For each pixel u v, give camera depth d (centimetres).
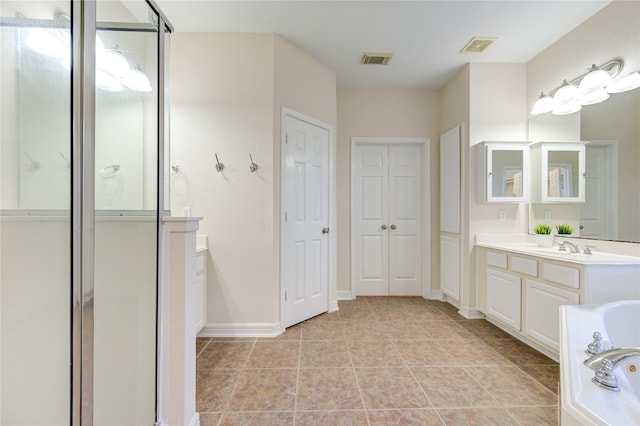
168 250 130
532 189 277
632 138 193
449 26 236
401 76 323
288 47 259
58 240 103
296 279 270
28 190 104
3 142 107
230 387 170
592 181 219
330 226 308
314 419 144
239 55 245
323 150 300
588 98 219
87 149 103
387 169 371
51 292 103
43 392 104
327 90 302
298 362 199
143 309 125
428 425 140
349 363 197
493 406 154
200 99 244
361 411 150
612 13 206
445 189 335
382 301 345
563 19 226
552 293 196
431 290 358
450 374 184
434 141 359
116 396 116
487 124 289
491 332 251
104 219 117
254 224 244
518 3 210
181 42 244
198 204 244
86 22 103
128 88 140
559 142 248
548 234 241
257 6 214
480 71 289
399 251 371
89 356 105
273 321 244
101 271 114
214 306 243
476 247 286
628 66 197
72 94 102
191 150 244
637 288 173
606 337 118
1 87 108
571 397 88
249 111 244
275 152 246
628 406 83
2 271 105
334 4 212
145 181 132
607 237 208
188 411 132
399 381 176
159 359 129
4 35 110
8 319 105
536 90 276
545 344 201
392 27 238
